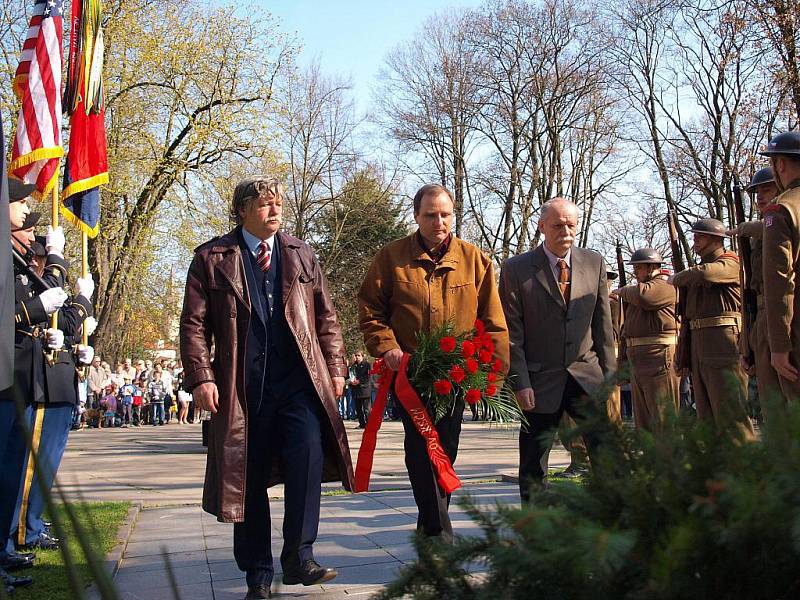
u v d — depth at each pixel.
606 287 5.14
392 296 4.51
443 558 1.27
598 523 1.08
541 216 5.10
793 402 1.11
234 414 3.95
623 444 1.30
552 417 4.91
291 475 3.98
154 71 22.91
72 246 23.42
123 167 22.89
